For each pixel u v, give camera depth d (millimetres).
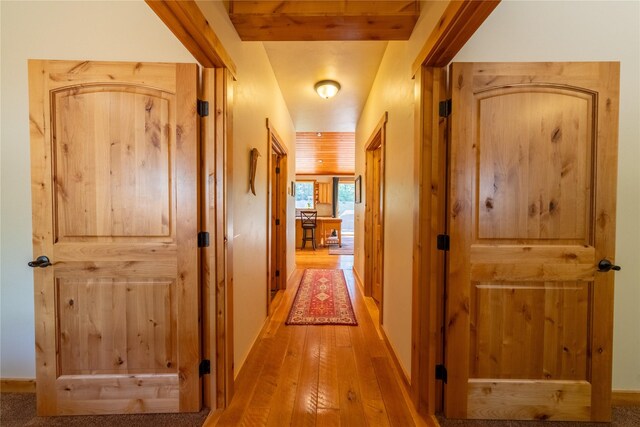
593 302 1399
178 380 1467
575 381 1419
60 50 1514
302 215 7723
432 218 1445
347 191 10445
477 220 1401
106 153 1425
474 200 1397
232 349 1564
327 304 3121
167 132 1433
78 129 1412
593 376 1410
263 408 1506
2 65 1536
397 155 1947
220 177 1467
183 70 1418
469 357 1429
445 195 1448
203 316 1505
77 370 1454
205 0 1211
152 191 1441
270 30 1646
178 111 1419
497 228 1400
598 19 1450
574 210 1387
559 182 1387
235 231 1668
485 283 1422
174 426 1384
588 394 1410
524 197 1394
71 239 1431
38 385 1438
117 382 1456
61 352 1447
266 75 2389
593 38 1453
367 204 3412
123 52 1500
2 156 1568
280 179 3631
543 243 1401
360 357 2037
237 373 1706
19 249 1595
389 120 2180
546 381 1423
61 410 1445
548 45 1450
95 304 1447
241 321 1793
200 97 1462
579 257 1389
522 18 1448
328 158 6930
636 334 1518
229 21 1523
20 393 1607
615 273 1512
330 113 3805
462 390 1424
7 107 1552
